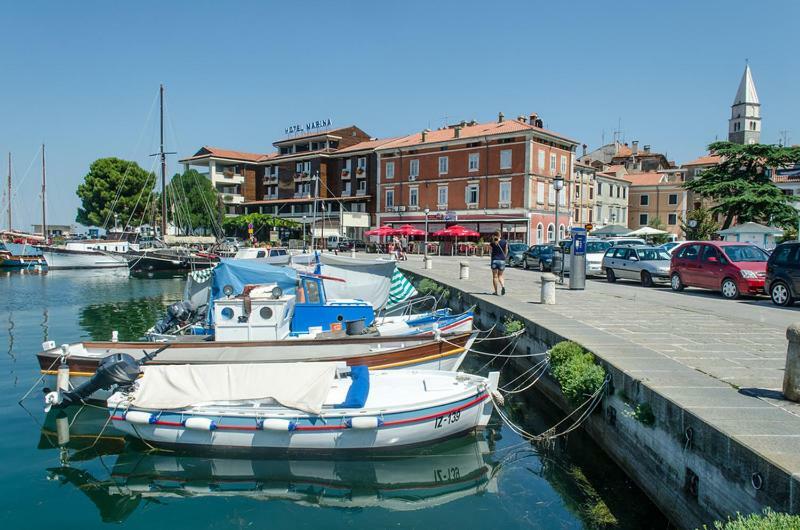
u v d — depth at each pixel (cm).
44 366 1162
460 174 5903
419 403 902
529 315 1395
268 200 8156
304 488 828
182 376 948
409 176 6344
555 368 992
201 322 1403
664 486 661
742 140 11000
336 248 6053
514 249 3784
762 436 524
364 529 712
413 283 3023
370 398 969
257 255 3544
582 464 854
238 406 923
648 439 705
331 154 7438
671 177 8106
